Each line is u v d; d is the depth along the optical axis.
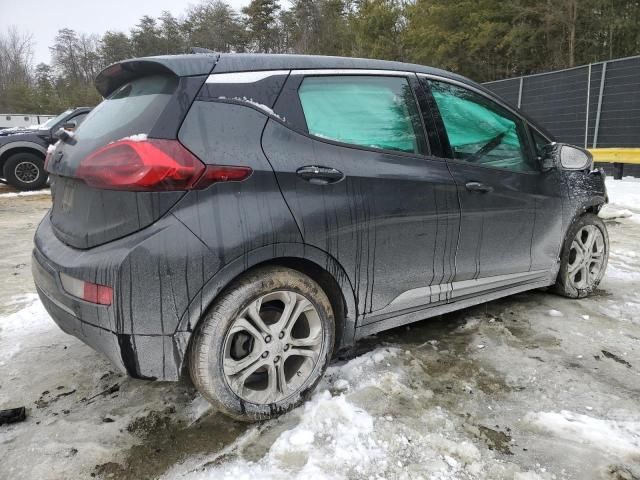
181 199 1.88
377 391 2.42
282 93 2.23
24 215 7.95
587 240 3.75
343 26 35.78
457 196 2.72
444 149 2.76
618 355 2.85
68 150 2.28
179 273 1.87
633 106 9.98
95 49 71.19
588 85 10.84
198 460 1.98
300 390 2.25
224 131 2.02
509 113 3.22
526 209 3.14
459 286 2.88
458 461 1.96
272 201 2.05
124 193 1.87
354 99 2.46
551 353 2.87
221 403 2.04
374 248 2.39
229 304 1.99
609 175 10.78
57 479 1.89
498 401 2.38
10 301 3.87
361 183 2.33
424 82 2.78
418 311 2.74
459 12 20.98
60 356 2.90
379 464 1.93
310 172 2.16
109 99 2.46
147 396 2.46
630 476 1.88
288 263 2.21
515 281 3.26
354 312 2.43
